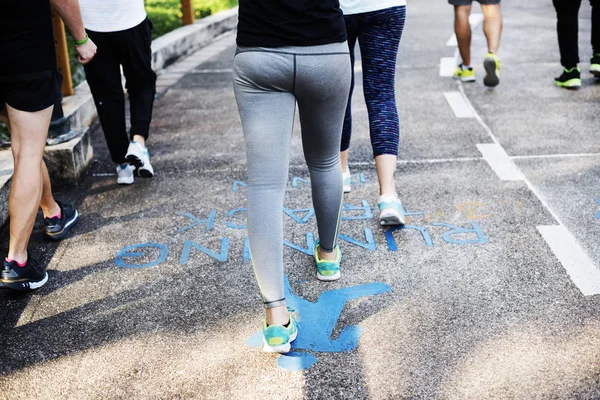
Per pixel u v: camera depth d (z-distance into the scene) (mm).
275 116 2438
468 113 5758
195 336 2822
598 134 5086
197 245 3623
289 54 2340
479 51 8117
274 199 2504
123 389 2518
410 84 6793
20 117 3004
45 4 2967
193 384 2523
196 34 9422
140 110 4367
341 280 3205
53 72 3055
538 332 2736
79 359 2707
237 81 2434
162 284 3246
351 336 2770
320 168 2838
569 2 6023
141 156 4266
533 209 3863
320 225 3029
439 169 4531
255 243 2523
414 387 2451
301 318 2904
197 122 5898
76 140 4562
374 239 3592
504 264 3283
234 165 4801
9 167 4059
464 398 2379
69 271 3406
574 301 2945
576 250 3387
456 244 3502
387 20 3361
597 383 2420
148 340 2811
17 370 2656
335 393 2439
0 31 2848
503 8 11523
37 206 3115
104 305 3090
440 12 11586
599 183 4184
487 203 3971
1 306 3113
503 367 2531
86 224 3934
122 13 3998
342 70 2449
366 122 5664
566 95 6137
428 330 2785
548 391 2393
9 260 3127
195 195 4289
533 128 5289
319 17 2340
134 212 4070
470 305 2951
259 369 2590
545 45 8297
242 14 2383
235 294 3133
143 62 4230
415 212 3893
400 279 3189
